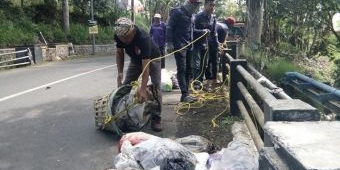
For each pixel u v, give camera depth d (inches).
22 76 515.8
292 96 229.8
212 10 344.2
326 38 366.0
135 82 225.0
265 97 121.6
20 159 189.2
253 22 344.5
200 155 160.1
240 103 226.7
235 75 242.5
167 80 349.4
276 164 76.0
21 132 232.8
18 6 1010.7
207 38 334.6
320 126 83.7
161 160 143.9
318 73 333.1
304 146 71.5
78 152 197.5
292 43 401.7
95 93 358.6
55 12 1106.1
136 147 151.2
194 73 334.0
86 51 1065.5
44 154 195.3
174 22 282.8
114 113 215.2
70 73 529.0
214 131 221.0
